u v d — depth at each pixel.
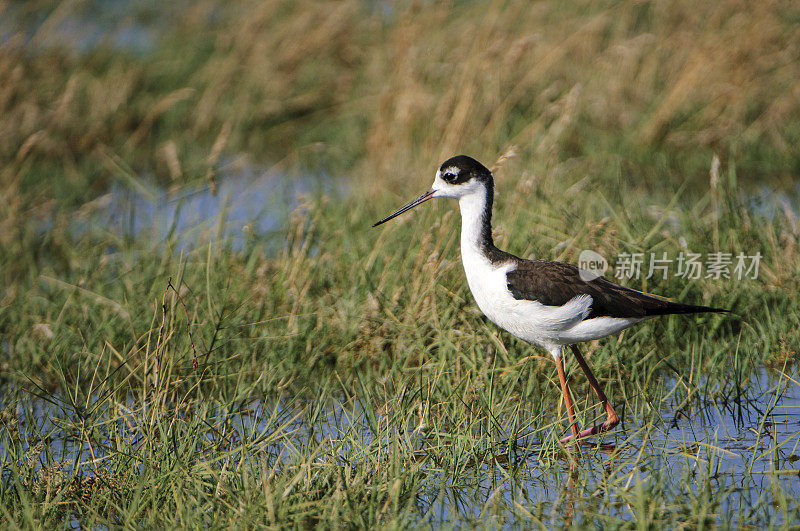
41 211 14.85
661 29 18.53
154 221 14.12
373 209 13.89
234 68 20.34
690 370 9.93
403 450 8.02
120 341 10.48
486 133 15.34
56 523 7.30
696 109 17.34
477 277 9.27
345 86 20.33
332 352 10.48
